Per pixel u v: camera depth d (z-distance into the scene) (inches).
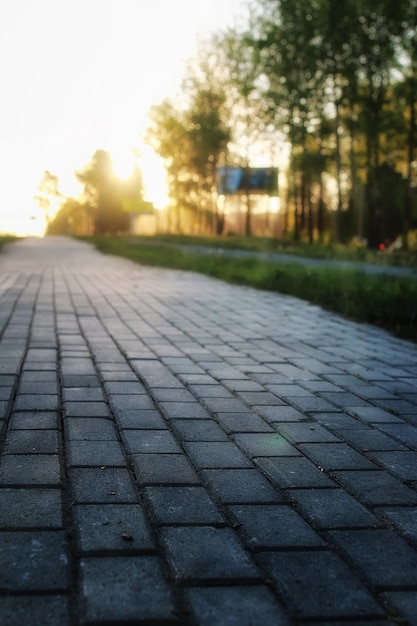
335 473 120.4
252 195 2293.3
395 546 90.7
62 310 369.7
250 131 1593.3
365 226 2020.2
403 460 129.1
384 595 78.0
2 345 249.0
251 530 94.3
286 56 1330.0
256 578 80.4
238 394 180.9
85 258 1079.0
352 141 1546.5
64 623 69.6
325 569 83.4
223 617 72.0
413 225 1940.2
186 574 80.4
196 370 212.4
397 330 311.4
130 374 202.5
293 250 1170.6
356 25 1227.9
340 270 581.9
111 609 72.1
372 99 1268.5
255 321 345.1
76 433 139.4
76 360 222.8
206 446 133.8
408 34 1200.2
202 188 2374.5
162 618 71.0
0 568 80.3
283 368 221.5
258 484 113.3
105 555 84.6
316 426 152.0
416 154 1411.2
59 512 98.1
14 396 170.2
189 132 2007.9
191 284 575.5
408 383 203.2
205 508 101.8
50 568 80.7
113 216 3878.0
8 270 749.9
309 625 71.4
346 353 255.4
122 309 382.9
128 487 109.7
